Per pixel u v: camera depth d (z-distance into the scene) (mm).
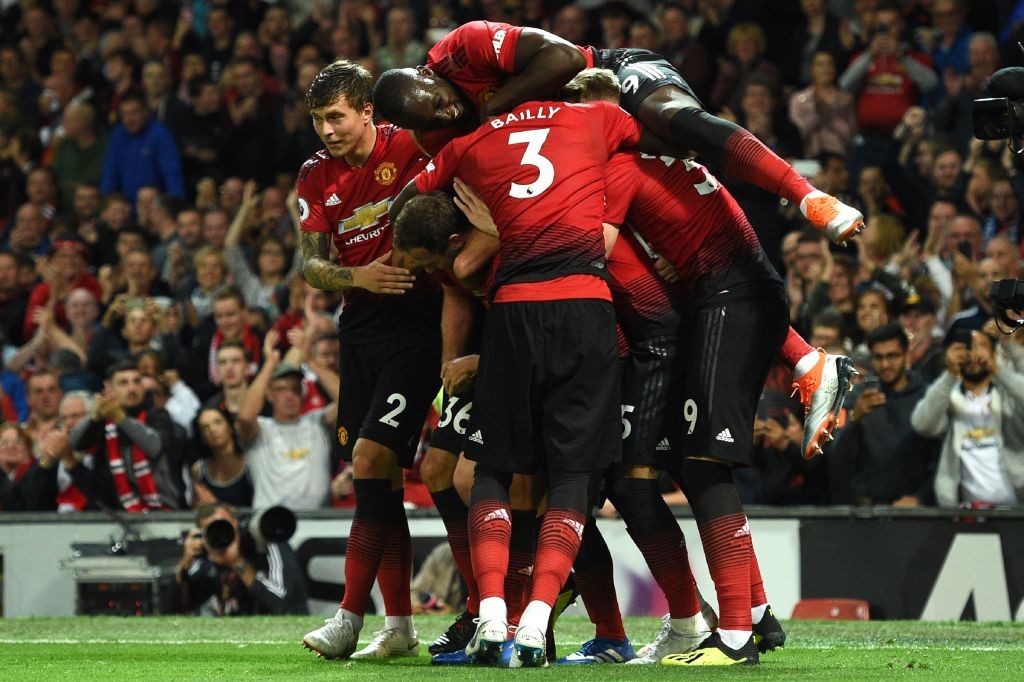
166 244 42219
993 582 25250
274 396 29938
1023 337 26766
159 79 47094
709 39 43469
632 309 15375
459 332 15898
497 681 12719
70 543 28438
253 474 29750
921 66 39188
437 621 23859
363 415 17172
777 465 27141
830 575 25828
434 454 16766
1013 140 17844
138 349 35625
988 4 40625
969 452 26625
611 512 26328
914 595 25453
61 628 22875
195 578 26875
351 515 27469
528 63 15078
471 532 14602
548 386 14461
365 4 48625
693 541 26188
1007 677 13180
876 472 27078
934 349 30062
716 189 15320
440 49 15711
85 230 44719
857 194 36281
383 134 16922
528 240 14539
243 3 51438
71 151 47344
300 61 47594
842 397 15812
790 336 16266
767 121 38156
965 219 32281
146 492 29297
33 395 32938
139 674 14172
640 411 15195
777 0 43031
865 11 41375
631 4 46719
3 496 30328
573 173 14672
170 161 45219
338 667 14883
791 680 12805
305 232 17312
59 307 40156
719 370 14781
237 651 17656
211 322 36406
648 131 15391
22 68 52688
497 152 14805
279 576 26844
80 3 56344
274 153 45469
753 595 16812
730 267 15070
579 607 26406
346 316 17203
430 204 15055
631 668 14047
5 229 46656
